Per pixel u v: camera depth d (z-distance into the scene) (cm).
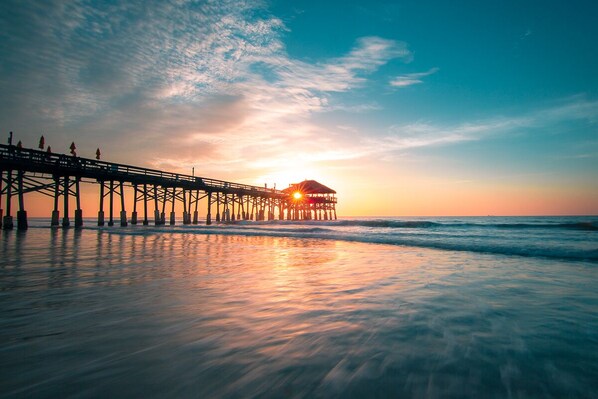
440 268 695
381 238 1541
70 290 461
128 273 612
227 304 385
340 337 272
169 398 170
